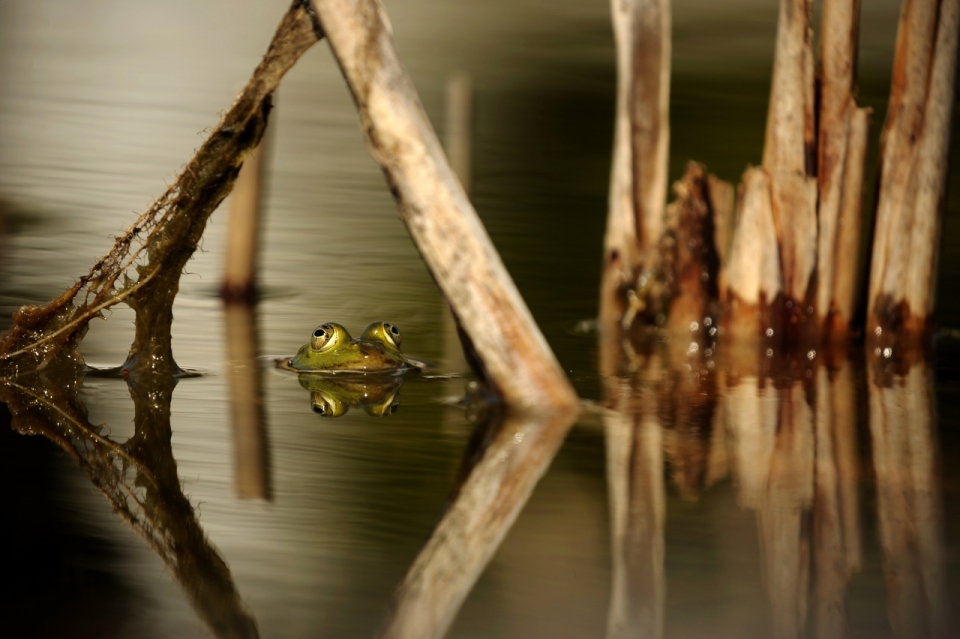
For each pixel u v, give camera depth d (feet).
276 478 39.11
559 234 92.27
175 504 36.81
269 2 252.62
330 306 70.03
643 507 36.91
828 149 61.41
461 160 94.02
